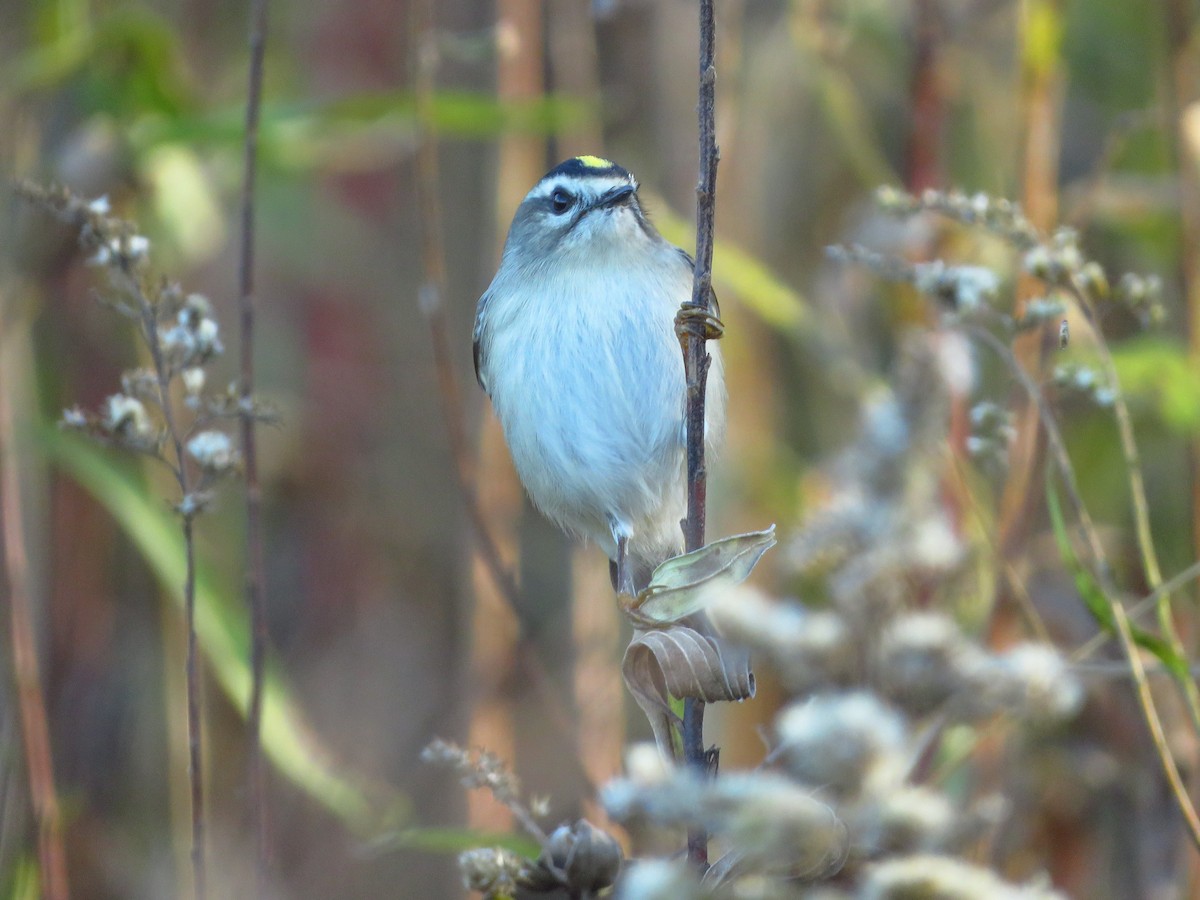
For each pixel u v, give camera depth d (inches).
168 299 254.1
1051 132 398.0
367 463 544.7
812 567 235.1
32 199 254.8
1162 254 426.9
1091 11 504.4
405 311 555.8
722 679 229.8
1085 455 425.4
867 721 187.0
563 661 482.0
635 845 339.9
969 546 302.5
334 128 421.7
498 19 439.5
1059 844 366.9
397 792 475.2
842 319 430.3
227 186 449.7
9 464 344.2
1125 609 361.4
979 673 229.0
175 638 405.1
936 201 287.3
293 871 441.4
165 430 249.1
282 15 561.9
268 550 529.7
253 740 277.6
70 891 397.1
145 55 416.5
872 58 491.2
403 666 518.6
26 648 332.8
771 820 167.0
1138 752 360.8
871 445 234.5
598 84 495.2
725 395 368.5
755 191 470.0
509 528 435.2
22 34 458.6
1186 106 384.5
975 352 408.2
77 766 410.9
